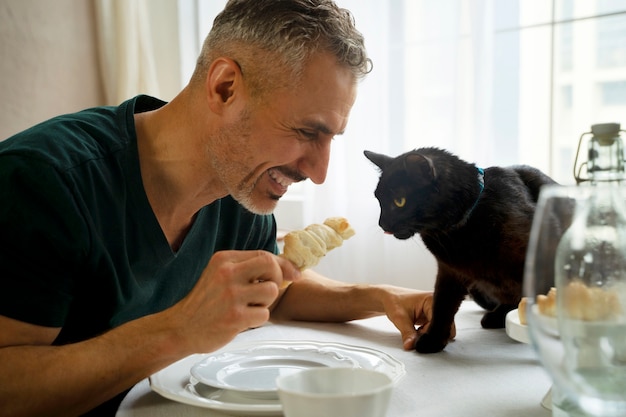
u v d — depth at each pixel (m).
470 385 0.86
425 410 0.77
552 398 0.72
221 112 1.00
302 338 1.15
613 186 0.65
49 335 0.88
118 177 1.02
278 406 0.74
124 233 1.02
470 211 1.25
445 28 2.08
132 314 1.11
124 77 2.70
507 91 2.04
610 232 0.63
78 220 0.90
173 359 0.85
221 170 1.05
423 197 1.29
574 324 0.63
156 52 2.75
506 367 0.95
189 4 2.62
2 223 0.85
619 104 1.89
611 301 0.62
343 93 0.96
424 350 1.05
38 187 0.88
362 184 2.16
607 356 0.62
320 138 0.99
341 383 0.68
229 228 1.33
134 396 0.85
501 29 2.03
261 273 0.83
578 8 1.91
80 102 2.73
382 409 0.61
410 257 2.12
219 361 0.95
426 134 2.13
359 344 1.11
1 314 0.84
